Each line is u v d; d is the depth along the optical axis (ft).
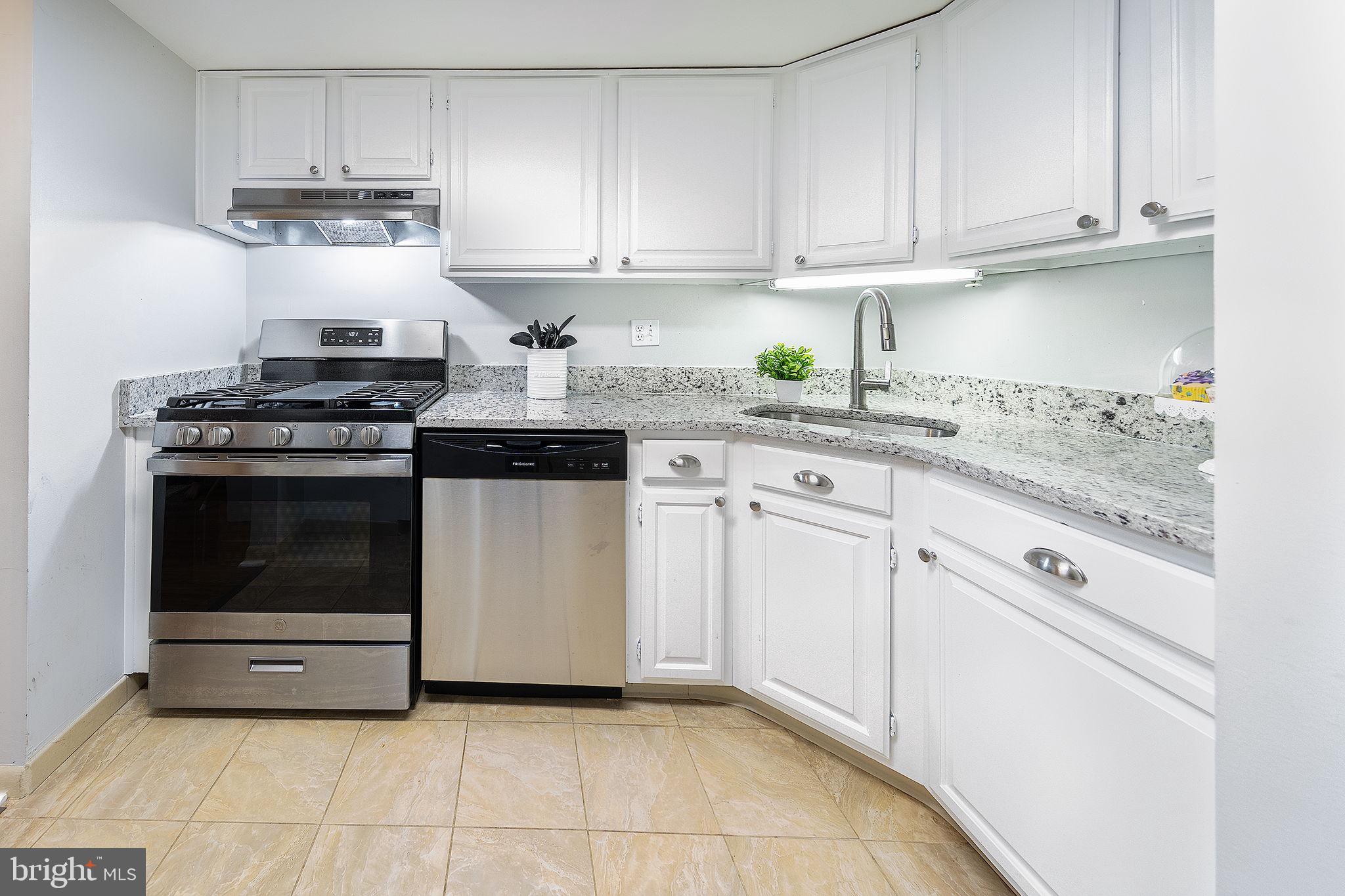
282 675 6.38
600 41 6.81
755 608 6.31
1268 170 1.98
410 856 4.66
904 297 7.78
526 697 6.88
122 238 6.29
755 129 7.34
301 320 8.50
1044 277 6.10
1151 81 4.26
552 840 4.84
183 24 6.45
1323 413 1.86
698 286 8.73
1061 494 3.61
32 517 5.31
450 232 7.46
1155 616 3.08
